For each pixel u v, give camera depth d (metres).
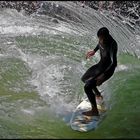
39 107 18.67
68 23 32.94
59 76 21.80
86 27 32.00
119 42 28.45
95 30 31.27
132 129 16.41
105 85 20.53
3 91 20.52
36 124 17.20
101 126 16.59
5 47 26.52
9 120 17.62
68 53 25.62
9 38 28.55
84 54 25.55
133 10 34.97
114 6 35.66
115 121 16.94
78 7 35.34
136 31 31.48
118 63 23.94
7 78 21.98
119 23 32.62
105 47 17.25
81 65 23.44
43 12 35.22
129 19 33.72
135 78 21.52
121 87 20.33
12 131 16.67
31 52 25.67
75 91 20.11
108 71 17.03
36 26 31.80
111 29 31.30
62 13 34.72
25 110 18.47
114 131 16.23
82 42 28.20
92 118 17.14
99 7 35.72
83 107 18.09
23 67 23.23
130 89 20.11
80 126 16.67
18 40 28.16
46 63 23.61
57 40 28.44
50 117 17.67
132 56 25.62
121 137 15.77
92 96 16.97
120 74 22.11
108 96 19.19
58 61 23.94
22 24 31.97
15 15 34.34
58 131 16.50
